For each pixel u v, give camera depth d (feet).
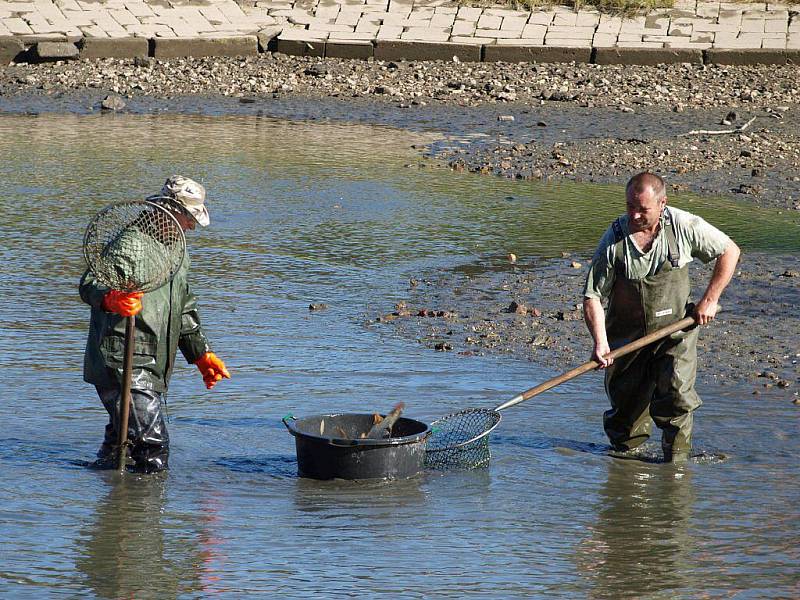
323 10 346.95
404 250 155.12
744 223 170.50
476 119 266.16
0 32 318.45
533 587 62.23
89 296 77.36
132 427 78.89
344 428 83.25
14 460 81.20
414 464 80.23
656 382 84.02
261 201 181.88
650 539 69.21
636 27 337.31
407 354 110.42
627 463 83.82
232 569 64.13
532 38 333.42
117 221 76.64
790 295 132.16
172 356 80.43
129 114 266.36
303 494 76.38
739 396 98.94
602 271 82.48
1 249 148.36
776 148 230.89
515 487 78.48
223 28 336.08
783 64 321.93
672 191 193.77
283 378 102.06
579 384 102.94
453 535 69.56
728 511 74.33
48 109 269.23
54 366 103.71
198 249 151.94
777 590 62.23
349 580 62.75
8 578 62.28
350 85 302.66
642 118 264.93
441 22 341.41
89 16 331.98
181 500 74.84
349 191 191.21
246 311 124.57
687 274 82.89
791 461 84.23
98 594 60.64
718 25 337.93
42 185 187.73
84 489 76.23
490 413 83.20
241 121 261.03
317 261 148.46
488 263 149.07
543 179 205.05
